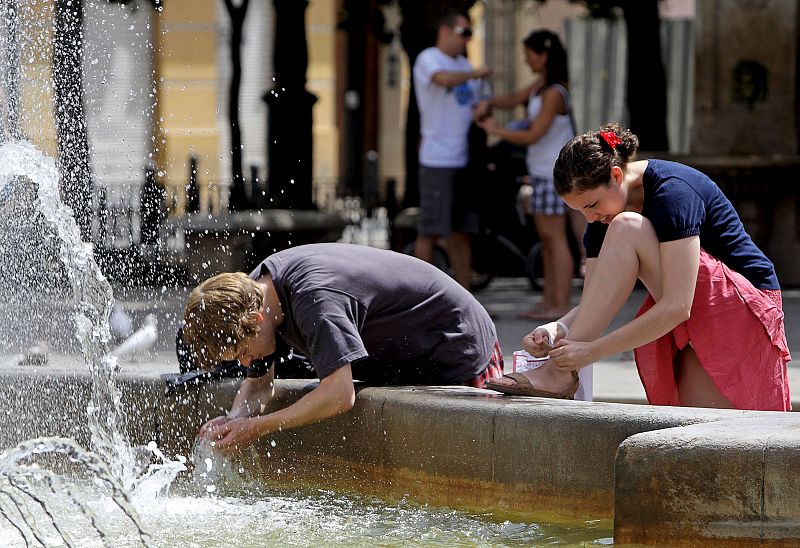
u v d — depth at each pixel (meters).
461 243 21.81
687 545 7.28
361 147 52.84
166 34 57.47
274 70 30.00
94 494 9.71
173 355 13.77
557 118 20.30
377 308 9.57
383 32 36.41
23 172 11.04
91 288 11.37
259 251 27.89
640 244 9.24
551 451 8.44
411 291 9.70
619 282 9.28
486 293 27.58
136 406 10.55
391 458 9.34
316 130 65.31
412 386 9.69
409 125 30.91
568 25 45.50
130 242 24.31
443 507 8.99
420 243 21.39
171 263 24.92
